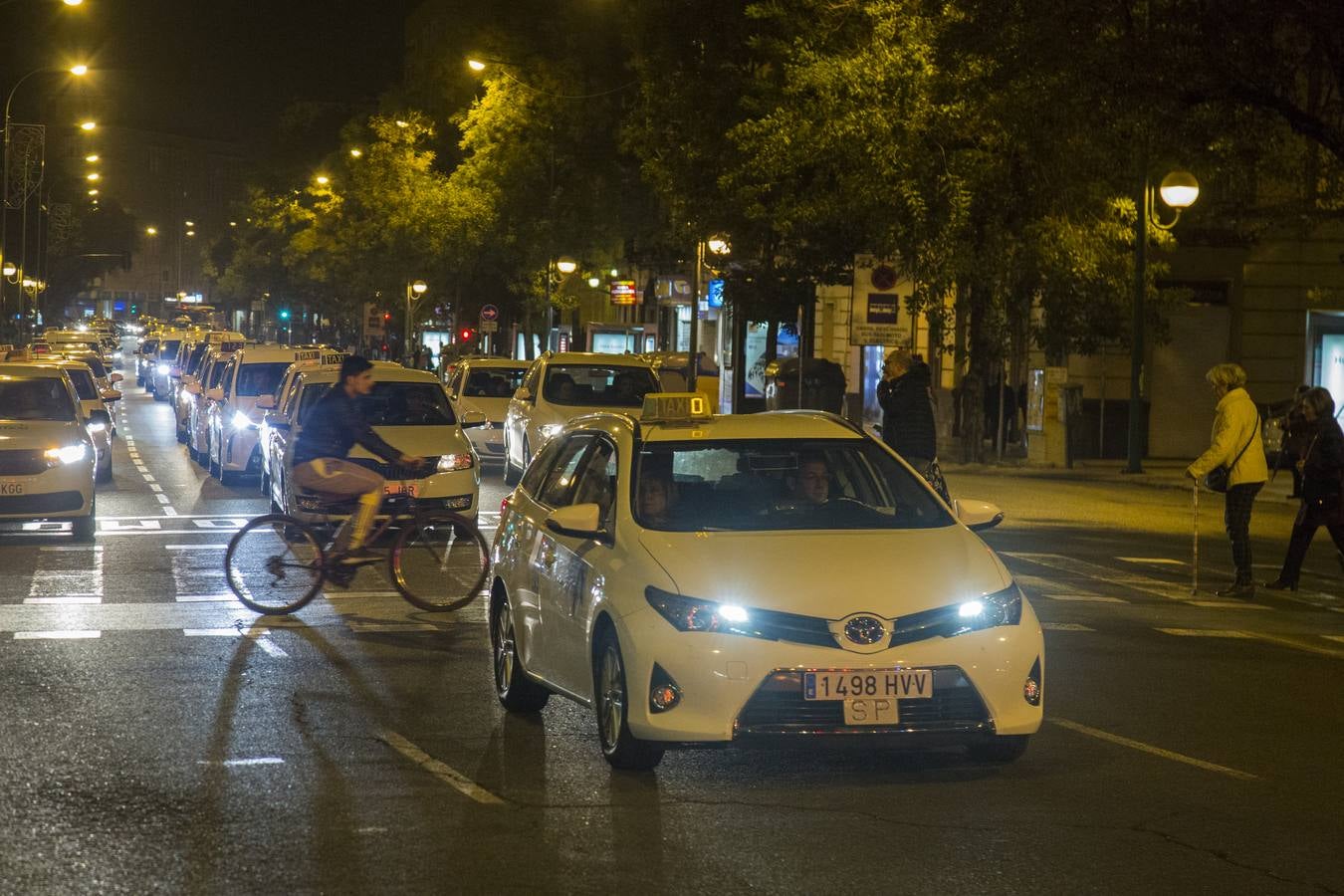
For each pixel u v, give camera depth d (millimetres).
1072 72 19391
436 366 72312
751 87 36625
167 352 64750
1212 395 37719
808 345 40625
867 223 32031
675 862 6723
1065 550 19500
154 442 37719
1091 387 37781
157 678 10812
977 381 34156
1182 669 11773
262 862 6688
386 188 68938
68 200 105625
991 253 30844
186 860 6707
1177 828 7352
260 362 28281
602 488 9047
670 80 38688
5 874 6500
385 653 11883
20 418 19156
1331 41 18359
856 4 31109
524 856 6797
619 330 53281
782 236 37969
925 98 29312
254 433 26312
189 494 25000
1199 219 36594
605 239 55031
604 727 8320
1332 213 25703
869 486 9180
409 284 71688
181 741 8969
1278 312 37469
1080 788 8078
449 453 18516
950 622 7852
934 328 32625
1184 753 8969
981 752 8469
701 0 38219
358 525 13570
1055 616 14297
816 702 7637
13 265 85000
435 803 7660
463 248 62281
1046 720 9812
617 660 8172
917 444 18297
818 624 7719
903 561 8086
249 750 8766
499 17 55281
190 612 13695
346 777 8188
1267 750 9086
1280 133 21422
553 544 9188
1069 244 31047
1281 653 12641
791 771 8320
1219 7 18438
